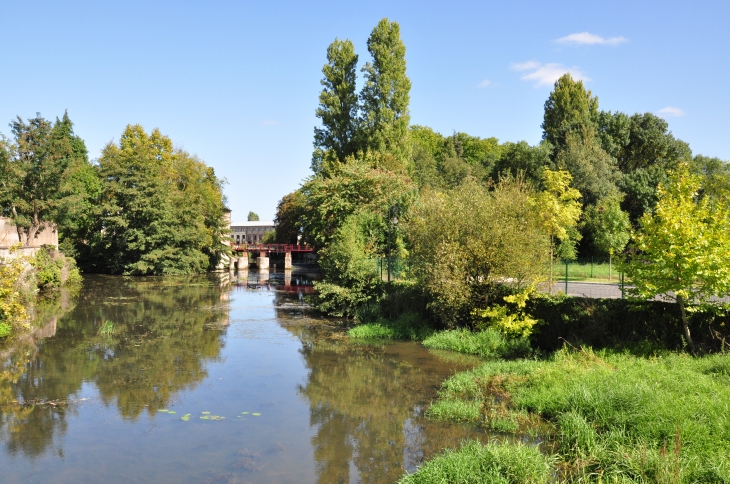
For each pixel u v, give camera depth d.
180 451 10.61
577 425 10.43
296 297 37.84
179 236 56.62
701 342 15.81
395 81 50.16
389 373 16.52
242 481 9.27
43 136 42.06
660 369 13.01
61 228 51.91
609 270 35.91
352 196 36.31
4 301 21.95
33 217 43.00
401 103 50.03
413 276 23.98
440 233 21.16
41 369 16.94
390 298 25.47
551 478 8.84
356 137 50.31
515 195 22.33
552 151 52.69
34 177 41.47
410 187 35.31
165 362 18.05
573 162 46.09
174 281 49.62
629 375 12.52
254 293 40.41
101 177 56.78
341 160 51.34
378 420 12.29
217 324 25.97
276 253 83.25
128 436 11.42
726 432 9.18
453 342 19.84
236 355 19.17
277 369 17.14
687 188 15.64
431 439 11.01
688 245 14.37
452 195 23.09
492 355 18.47
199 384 15.41
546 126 65.50
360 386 15.12
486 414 12.30
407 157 50.25
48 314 28.47
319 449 10.66
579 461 9.34
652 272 15.13
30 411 13.02
